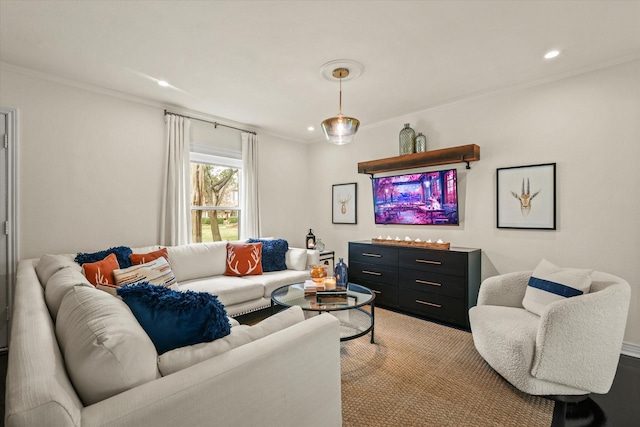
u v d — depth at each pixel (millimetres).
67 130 2883
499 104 3189
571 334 1767
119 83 2967
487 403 1868
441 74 2803
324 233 4992
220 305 1216
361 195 4488
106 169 3109
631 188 2486
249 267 3490
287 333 1218
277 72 2750
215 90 3141
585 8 1899
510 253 3133
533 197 2973
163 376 968
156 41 2256
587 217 2688
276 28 2102
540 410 1804
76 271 1868
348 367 2303
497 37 2219
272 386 1098
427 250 3322
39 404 649
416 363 2361
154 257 2934
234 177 4344
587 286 2016
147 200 3391
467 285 3039
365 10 1918
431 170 3738
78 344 877
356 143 4531
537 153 2955
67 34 2166
